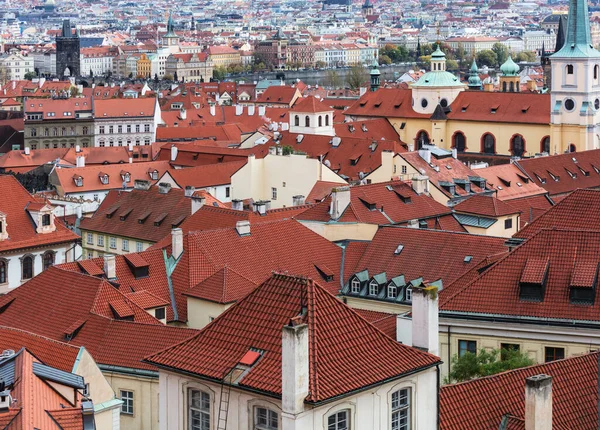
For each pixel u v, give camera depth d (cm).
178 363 12100
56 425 12600
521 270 17975
